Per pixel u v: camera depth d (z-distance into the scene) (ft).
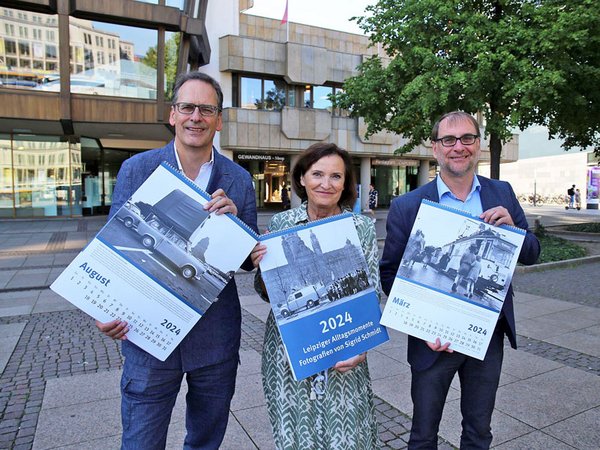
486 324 6.79
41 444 9.59
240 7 86.02
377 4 37.86
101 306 6.16
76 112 55.47
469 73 30.07
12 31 52.42
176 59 59.41
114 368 14.08
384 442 9.82
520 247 6.81
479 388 7.36
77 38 54.44
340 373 6.67
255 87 80.43
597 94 32.58
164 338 6.35
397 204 7.63
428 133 36.11
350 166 7.20
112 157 77.30
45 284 26.27
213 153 7.18
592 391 11.89
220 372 7.07
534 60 30.17
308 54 81.05
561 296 22.75
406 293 6.90
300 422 6.46
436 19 32.14
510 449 9.25
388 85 37.55
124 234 6.23
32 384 12.88
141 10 55.36
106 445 9.57
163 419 6.82
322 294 6.55
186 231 6.37
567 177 119.55
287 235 6.63
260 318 19.49
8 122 56.75
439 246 6.96
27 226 57.06
